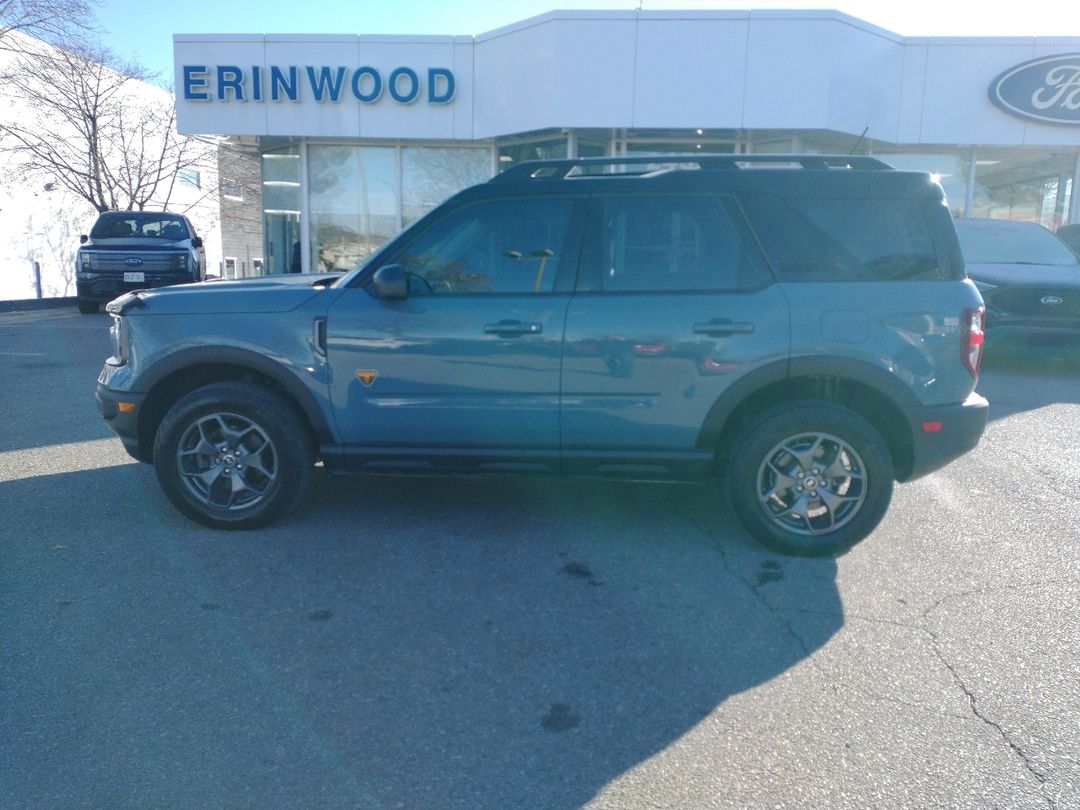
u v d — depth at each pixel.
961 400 4.95
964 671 3.81
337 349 5.05
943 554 5.14
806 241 4.95
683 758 3.19
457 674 3.73
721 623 4.22
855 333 4.84
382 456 5.15
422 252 5.14
